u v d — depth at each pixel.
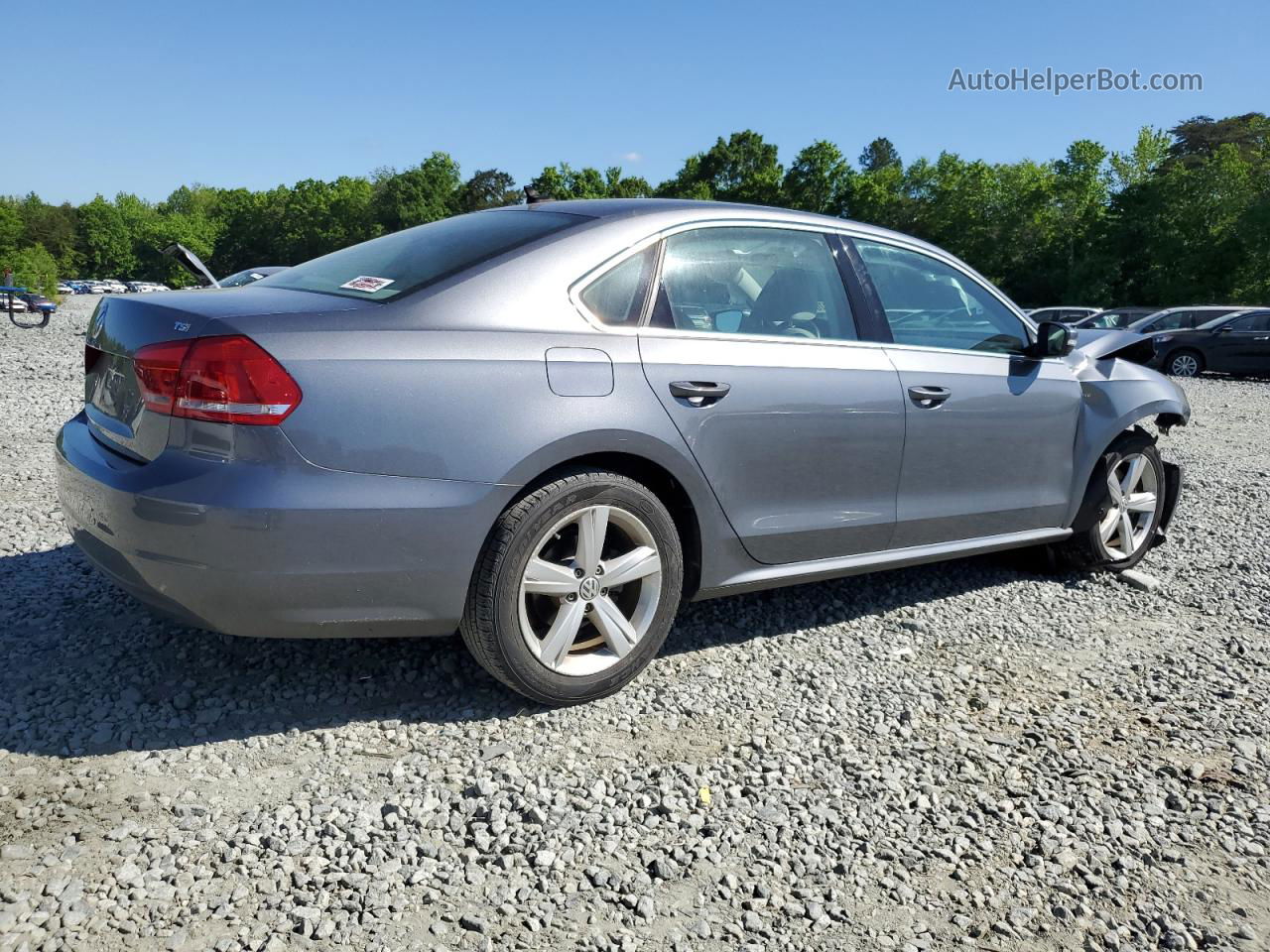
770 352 3.29
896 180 71.44
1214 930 2.13
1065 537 4.56
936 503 3.85
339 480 2.46
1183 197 51.56
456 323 2.70
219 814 2.32
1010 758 2.87
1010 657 3.67
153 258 151.75
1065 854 2.38
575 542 2.94
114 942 1.87
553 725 2.87
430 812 2.38
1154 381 4.75
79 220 152.88
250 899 2.02
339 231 115.00
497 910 2.05
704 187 82.25
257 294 2.84
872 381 3.54
